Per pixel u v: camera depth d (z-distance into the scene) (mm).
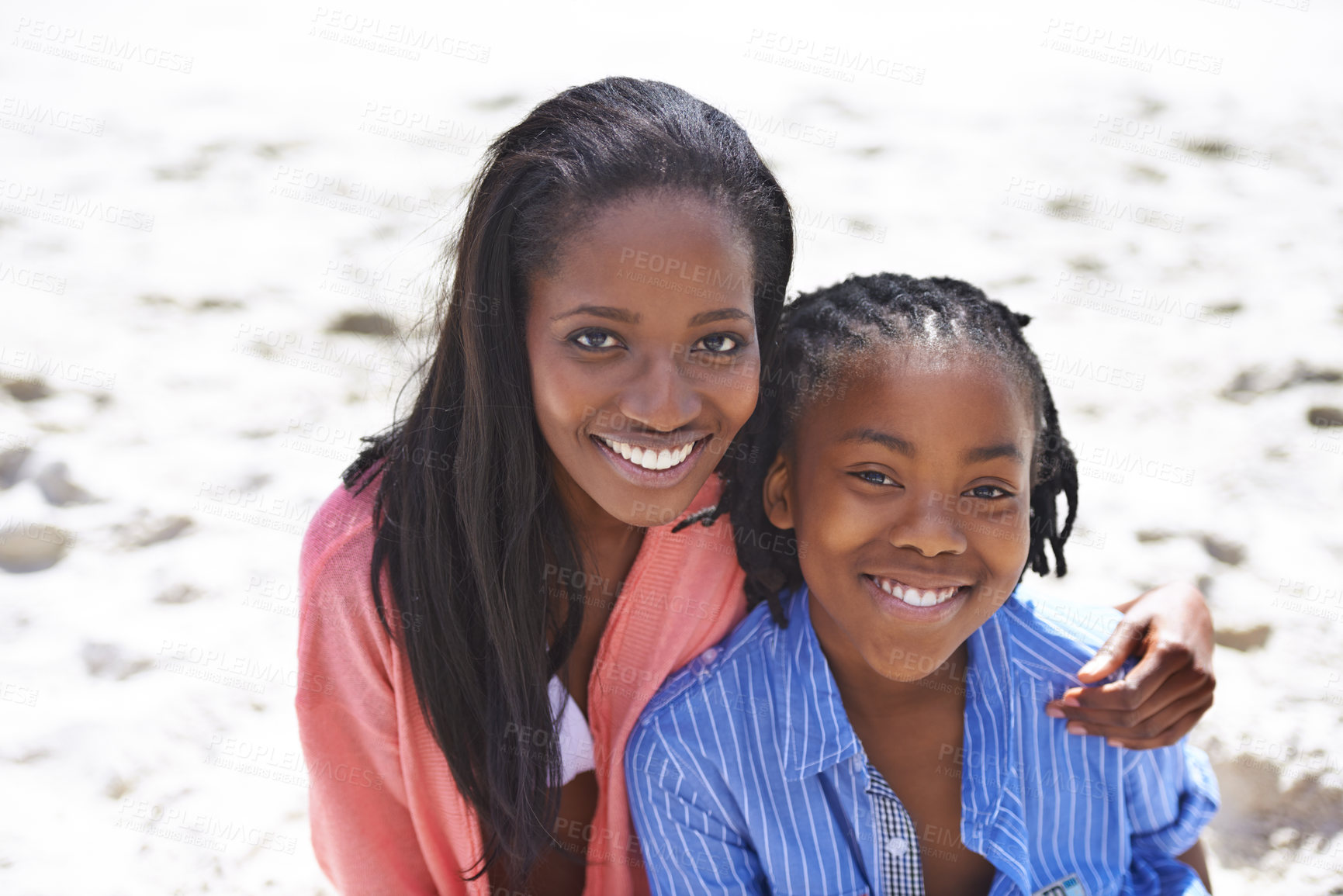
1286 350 4031
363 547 1973
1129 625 2129
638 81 1905
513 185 1797
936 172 5316
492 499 1908
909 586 1905
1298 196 5074
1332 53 6496
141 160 5336
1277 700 2746
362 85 6098
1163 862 2131
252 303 4312
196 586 3102
